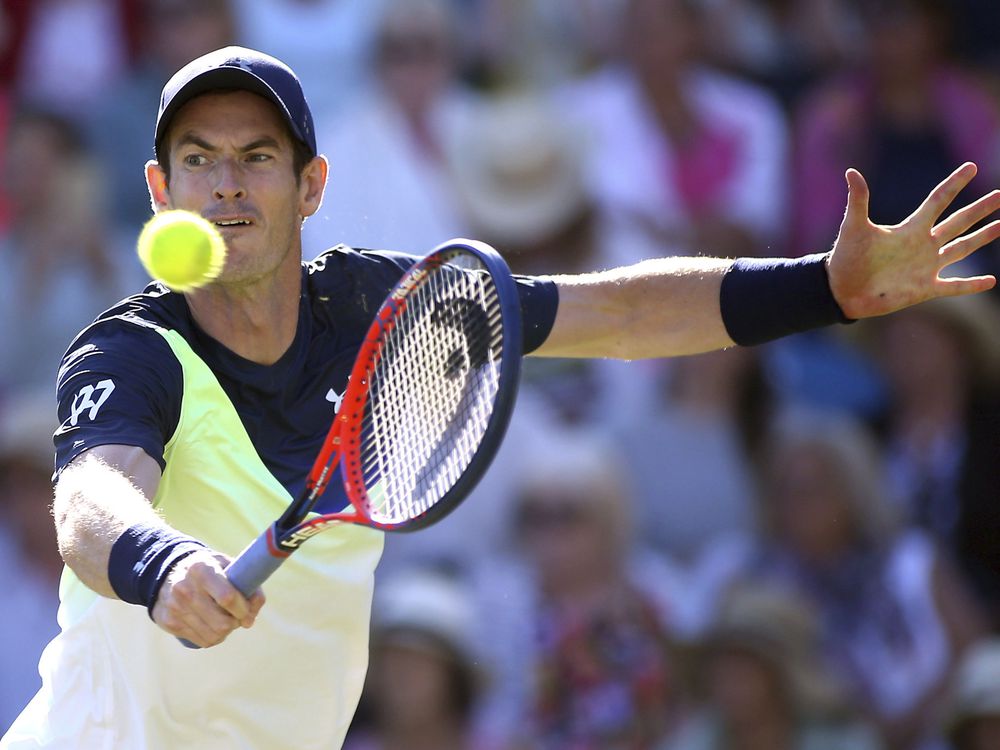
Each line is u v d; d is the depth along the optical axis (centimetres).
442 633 2489
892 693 2545
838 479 2653
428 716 2470
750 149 3042
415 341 1165
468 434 1097
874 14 3088
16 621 2589
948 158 3069
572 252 2925
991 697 2511
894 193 3055
